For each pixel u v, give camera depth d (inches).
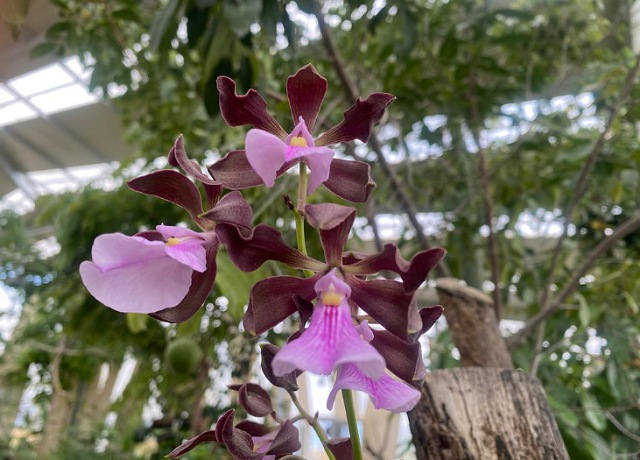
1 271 41.8
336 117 23.2
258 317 5.8
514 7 24.3
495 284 20.6
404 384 5.8
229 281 15.0
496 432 9.5
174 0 14.8
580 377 21.9
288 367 4.9
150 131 26.5
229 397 27.0
